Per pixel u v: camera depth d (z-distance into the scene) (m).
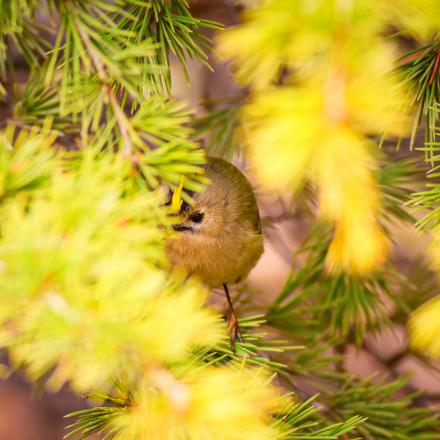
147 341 0.83
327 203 0.87
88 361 0.79
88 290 0.83
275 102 0.85
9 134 0.88
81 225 0.84
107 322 0.81
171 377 0.85
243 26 0.84
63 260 0.81
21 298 0.80
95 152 0.88
